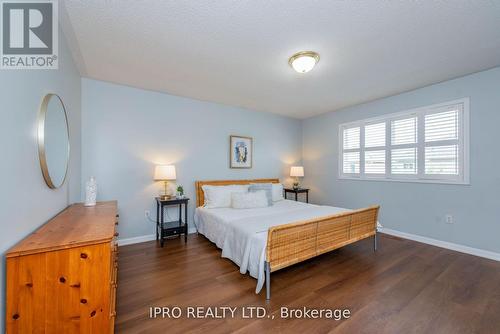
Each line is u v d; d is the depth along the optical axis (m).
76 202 2.61
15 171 1.14
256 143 4.66
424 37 2.00
